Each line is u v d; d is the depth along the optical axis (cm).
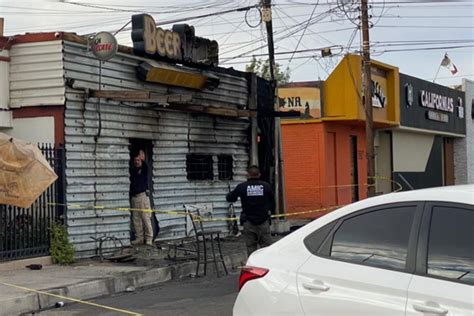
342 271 461
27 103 1311
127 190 1430
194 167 1675
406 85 2866
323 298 461
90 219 1334
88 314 909
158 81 1505
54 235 1252
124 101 1386
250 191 1173
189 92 1630
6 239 1182
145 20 1455
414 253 436
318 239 491
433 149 3356
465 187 457
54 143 1294
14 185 1126
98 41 1307
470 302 396
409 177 3073
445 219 433
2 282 1049
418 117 3005
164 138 1550
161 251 1382
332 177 2480
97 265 1238
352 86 2381
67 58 1295
